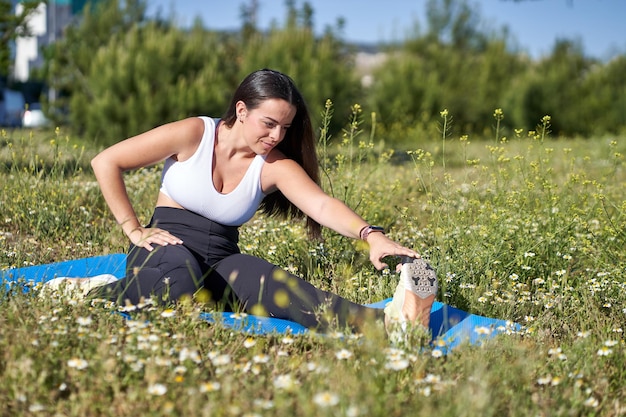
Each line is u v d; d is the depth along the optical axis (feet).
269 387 8.96
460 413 8.21
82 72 55.77
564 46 82.74
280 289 11.96
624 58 81.20
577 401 8.98
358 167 19.65
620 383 10.03
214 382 8.65
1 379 8.91
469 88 75.72
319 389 8.69
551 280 14.96
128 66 51.47
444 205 18.17
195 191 12.55
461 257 15.03
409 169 28.45
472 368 9.64
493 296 13.74
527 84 75.61
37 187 19.98
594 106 76.33
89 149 29.25
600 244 16.84
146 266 12.07
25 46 151.74
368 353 9.71
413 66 69.82
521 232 16.61
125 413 8.48
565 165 32.27
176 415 8.33
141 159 12.51
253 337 10.94
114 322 10.99
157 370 9.06
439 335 11.33
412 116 67.15
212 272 12.57
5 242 16.34
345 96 57.57
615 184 27.53
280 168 12.67
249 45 61.11
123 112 50.11
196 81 51.90
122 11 57.77
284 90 12.02
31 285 12.30
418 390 9.05
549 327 12.84
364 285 14.67
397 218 20.43
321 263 15.81
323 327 11.57
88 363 9.12
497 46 81.25
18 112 97.40
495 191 19.21
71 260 15.67
